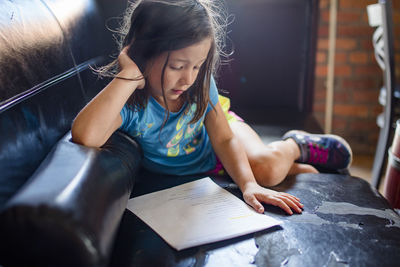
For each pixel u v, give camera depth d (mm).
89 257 529
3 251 532
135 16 878
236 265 672
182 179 1034
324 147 1174
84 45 1147
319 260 688
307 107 2061
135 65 858
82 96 1049
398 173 1127
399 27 2121
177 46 809
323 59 2160
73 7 1152
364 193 955
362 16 2102
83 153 723
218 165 1138
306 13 1904
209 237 738
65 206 542
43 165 690
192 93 986
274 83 2000
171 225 782
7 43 752
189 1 860
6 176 643
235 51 1936
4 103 695
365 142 2314
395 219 833
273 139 1352
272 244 730
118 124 912
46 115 831
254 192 900
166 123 1002
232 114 1321
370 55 2164
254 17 1896
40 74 848
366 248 725
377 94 2229
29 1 916
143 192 951
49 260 534
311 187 989
